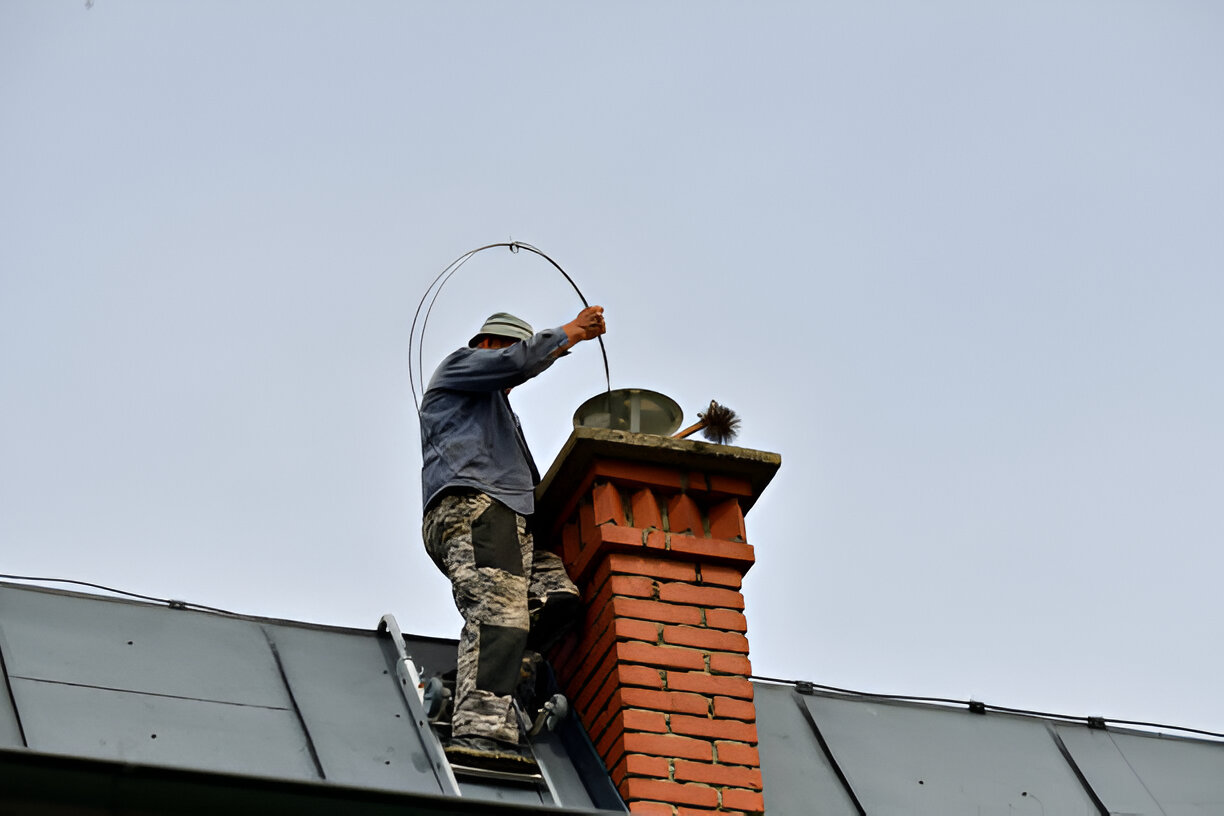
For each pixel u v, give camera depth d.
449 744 19.72
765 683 23.30
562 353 21.27
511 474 20.83
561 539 21.83
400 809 16.31
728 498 21.59
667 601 20.70
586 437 20.91
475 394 21.06
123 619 20.70
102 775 15.48
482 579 20.11
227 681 20.14
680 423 22.19
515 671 19.81
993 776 22.67
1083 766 23.31
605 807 19.52
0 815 15.20
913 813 21.53
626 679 20.00
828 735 22.64
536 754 20.31
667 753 19.69
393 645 21.69
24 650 19.58
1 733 18.11
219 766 18.56
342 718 20.03
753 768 19.92
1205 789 23.27
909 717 23.48
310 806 16.06
